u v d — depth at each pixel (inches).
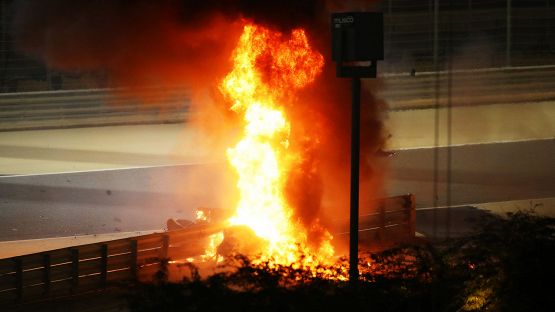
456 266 987.9
